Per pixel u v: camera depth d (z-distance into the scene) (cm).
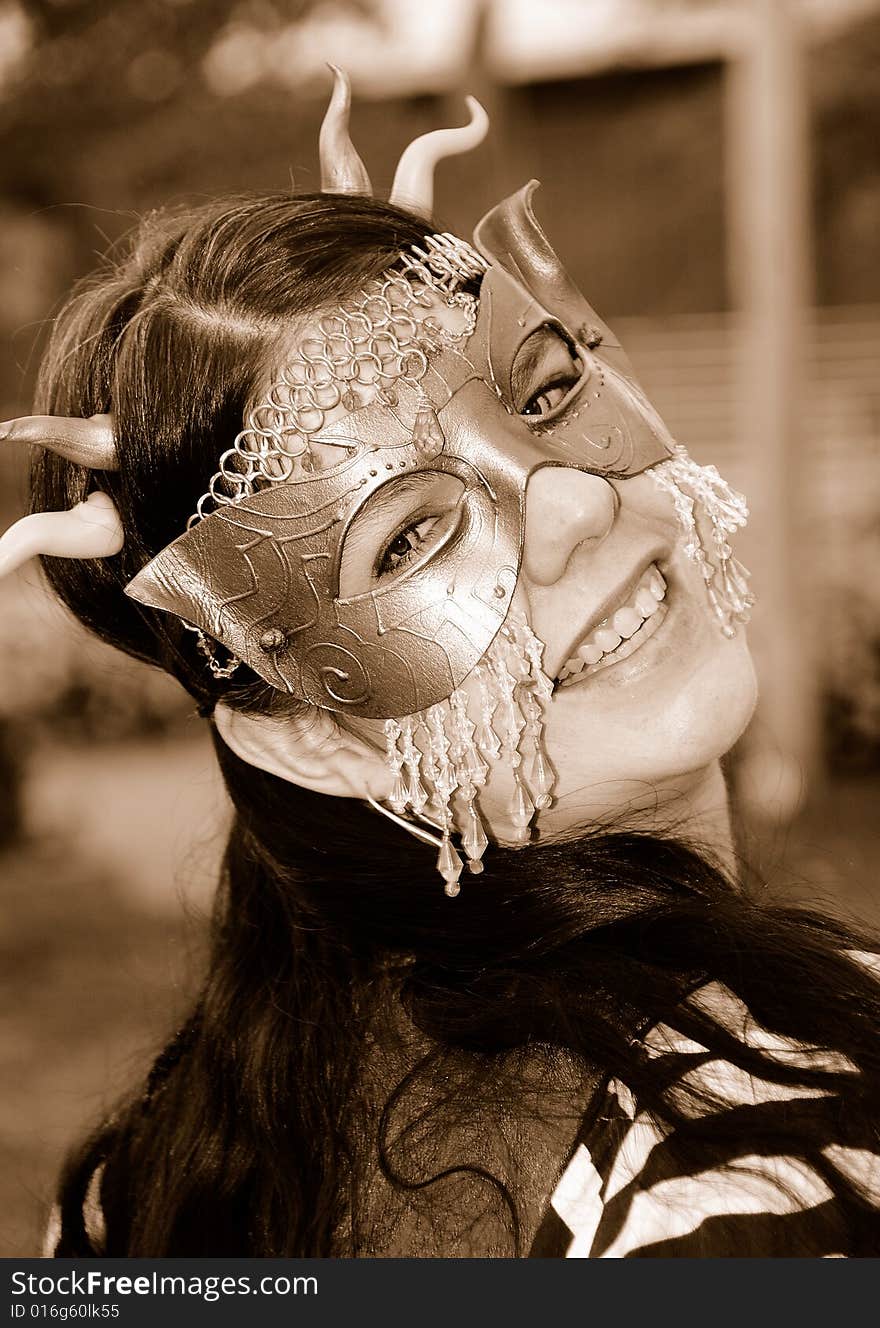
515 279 104
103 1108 135
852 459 538
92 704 489
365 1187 82
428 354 93
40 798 445
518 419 93
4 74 532
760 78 412
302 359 91
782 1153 72
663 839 96
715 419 631
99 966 312
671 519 97
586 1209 72
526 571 92
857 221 735
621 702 94
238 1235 92
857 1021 82
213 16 514
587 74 787
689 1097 75
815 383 558
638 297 829
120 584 102
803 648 396
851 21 673
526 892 92
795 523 405
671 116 816
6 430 92
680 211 826
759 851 133
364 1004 92
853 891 140
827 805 362
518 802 93
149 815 417
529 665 92
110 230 556
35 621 487
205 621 92
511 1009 82
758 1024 81
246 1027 102
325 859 99
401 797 94
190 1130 98
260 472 91
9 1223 196
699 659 95
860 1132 74
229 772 105
